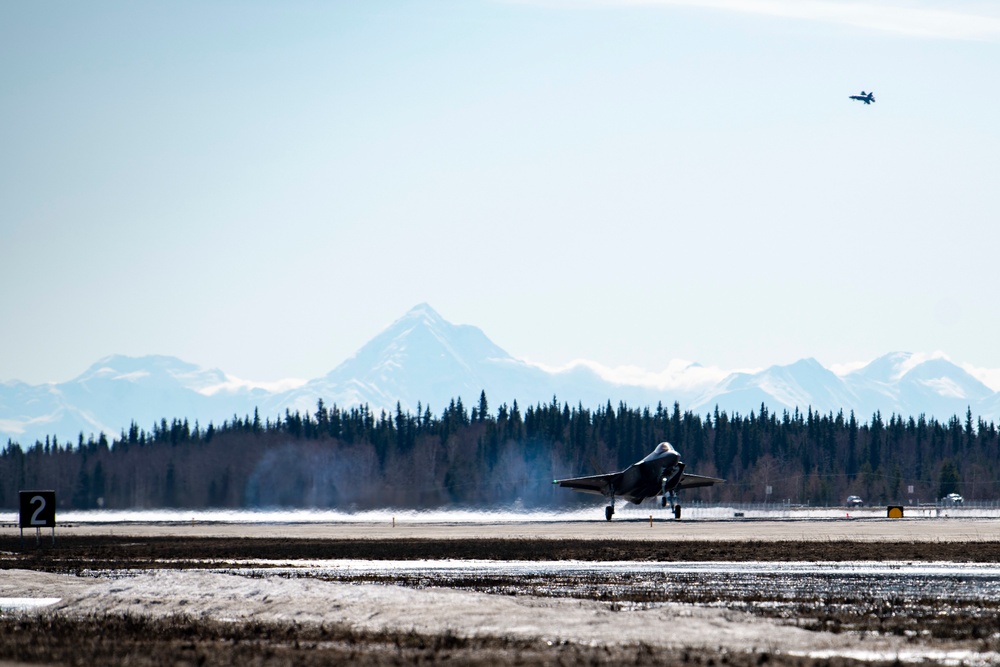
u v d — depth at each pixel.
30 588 62.41
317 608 49.00
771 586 60.00
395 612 46.84
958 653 36.56
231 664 34.41
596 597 54.44
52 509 113.25
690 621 43.38
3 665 34.41
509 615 45.06
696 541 106.00
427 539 119.50
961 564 74.38
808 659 34.81
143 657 35.72
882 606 50.00
